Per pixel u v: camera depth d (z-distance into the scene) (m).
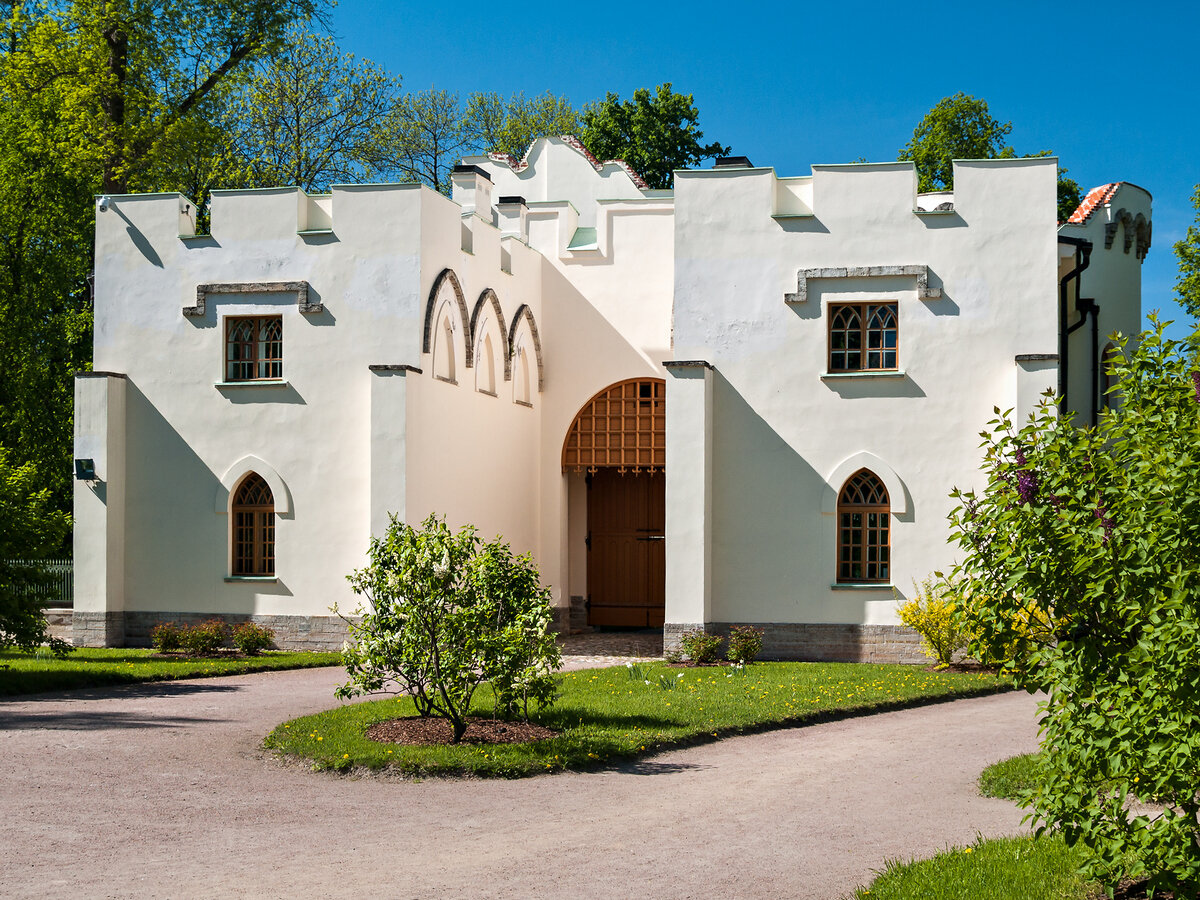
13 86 34.28
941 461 21.22
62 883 7.71
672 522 21.61
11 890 7.55
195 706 15.58
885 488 21.59
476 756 11.85
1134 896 7.40
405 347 22.11
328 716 14.09
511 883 7.89
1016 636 7.76
